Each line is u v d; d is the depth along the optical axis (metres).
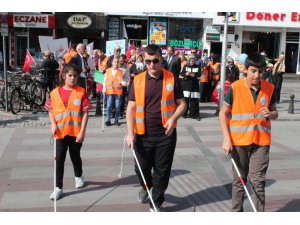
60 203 5.51
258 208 4.51
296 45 30.48
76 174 6.08
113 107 12.30
